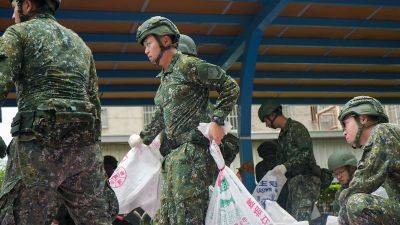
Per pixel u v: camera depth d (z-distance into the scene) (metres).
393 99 10.81
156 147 4.47
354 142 3.51
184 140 3.67
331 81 9.45
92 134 2.82
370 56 8.52
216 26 6.93
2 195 2.64
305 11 6.71
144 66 8.09
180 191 3.56
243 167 7.27
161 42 3.79
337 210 5.68
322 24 6.99
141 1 6.11
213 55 7.93
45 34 2.82
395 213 3.17
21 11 2.96
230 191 3.61
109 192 3.03
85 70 2.92
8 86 2.58
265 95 9.91
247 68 7.02
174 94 3.71
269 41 7.48
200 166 3.62
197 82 3.70
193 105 3.71
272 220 3.79
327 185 6.27
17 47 2.68
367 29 7.35
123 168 4.43
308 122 22.75
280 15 6.82
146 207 4.41
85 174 2.84
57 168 2.71
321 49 7.98
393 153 3.18
